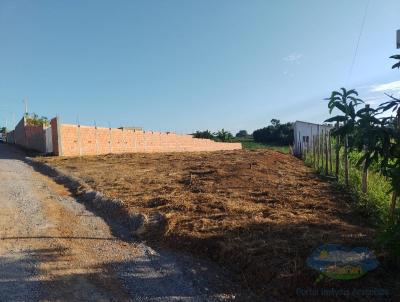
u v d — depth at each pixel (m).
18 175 14.78
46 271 5.52
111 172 14.34
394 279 4.47
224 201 8.50
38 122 36.03
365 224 6.96
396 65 4.30
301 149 26.52
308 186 10.70
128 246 6.53
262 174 13.03
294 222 6.61
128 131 28.36
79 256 6.10
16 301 4.65
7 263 5.81
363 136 4.22
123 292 4.89
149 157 21.38
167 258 5.89
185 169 14.95
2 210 9.07
